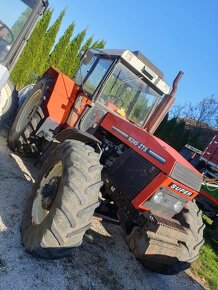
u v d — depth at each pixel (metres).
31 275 3.05
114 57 4.64
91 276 3.61
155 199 3.63
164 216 3.81
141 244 3.56
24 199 4.22
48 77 5.23
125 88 4.81
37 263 3.24
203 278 5.48
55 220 2.92
